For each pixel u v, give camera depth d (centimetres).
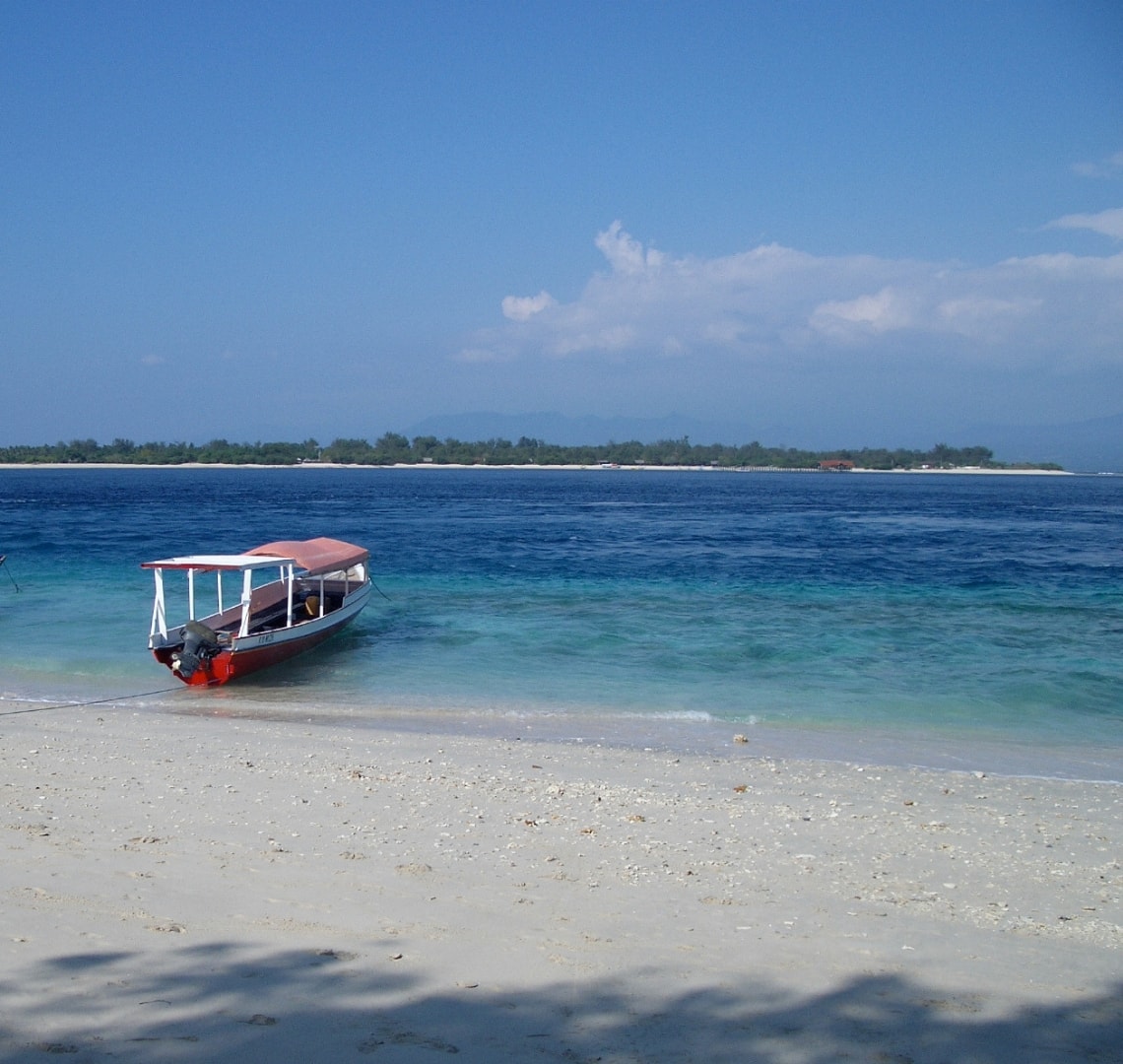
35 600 3059
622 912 788
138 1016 587
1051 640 2495
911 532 6369
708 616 2844
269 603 2706
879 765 1457
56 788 1159
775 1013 622
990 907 838
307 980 642
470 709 1814
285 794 1155
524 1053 560
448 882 848
